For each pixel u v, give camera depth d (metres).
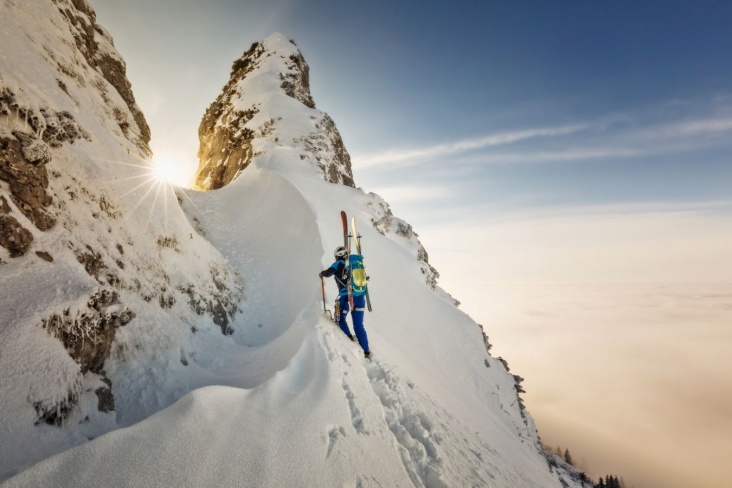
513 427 14.60
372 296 13.65
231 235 15.18
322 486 2.43
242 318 8.67
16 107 4.29
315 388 3.48
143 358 4.37
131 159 7.38
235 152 31.98
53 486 1.78
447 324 17.06
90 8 13.52
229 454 2.31
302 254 12.28
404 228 28.44
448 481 3.38
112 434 2.12
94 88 9.59
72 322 3.44
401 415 4.29
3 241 3.39
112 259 4.94
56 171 4.75
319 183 22.83
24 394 2.64
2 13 6.57
